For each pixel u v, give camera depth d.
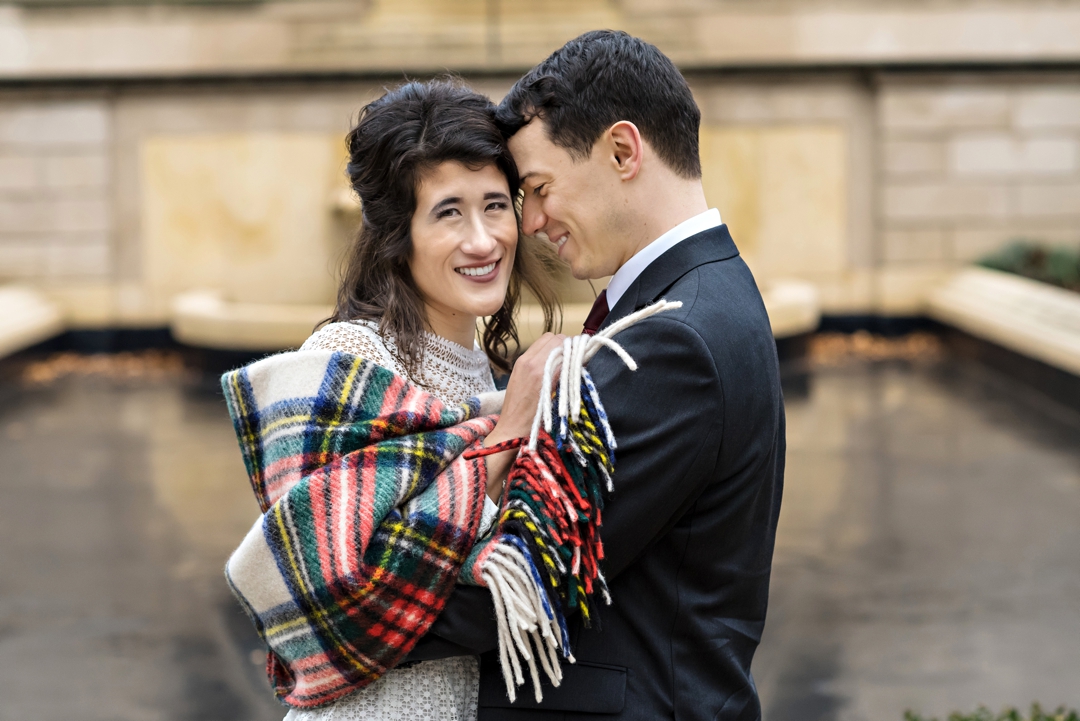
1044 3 13.08
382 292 1.95
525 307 8.05
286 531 1.72
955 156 13.35
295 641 1.77
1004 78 13.23
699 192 1.92
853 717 3.86
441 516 1.72
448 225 1.89
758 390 1.78
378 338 1.92
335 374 1.80
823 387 10.35
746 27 13.25
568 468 1.69
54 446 8.38
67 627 4.80
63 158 12.97
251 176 13.02
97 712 3.98
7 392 10.75
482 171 1.90
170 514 6.54
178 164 13.04
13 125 12.91
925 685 4.12
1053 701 3.97
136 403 10.05
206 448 8.22
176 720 3.91
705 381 1.71
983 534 5.93
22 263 13.06
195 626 4.80
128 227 13.09
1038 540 5.81
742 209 13.49
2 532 6.23
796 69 13.25
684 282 1.82
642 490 1.70
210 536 6.10
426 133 1.87
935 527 6.07
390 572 1.70
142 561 5.69
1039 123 13.30
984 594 5.05
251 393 1.84
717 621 1.83
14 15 12.76
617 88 1.81
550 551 1.64
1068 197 13.40
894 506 6.48
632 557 1.74
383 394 1.81
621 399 1.71
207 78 12.86
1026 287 11.43
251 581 1.76
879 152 13.38
